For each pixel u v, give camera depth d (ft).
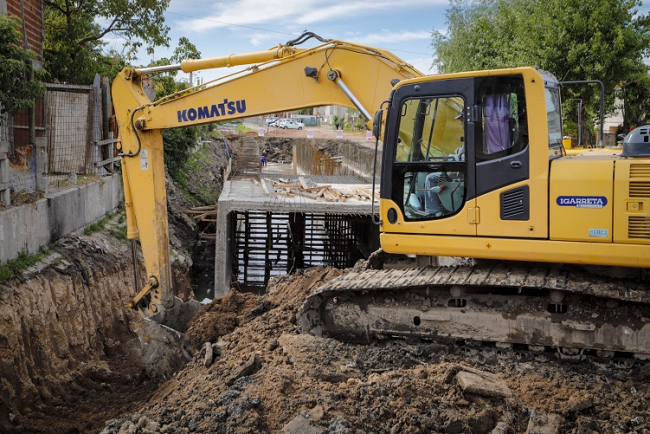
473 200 26.17
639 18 66.44
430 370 25.45
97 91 62.34
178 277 62.80
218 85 33.60
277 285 42.47
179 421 23.58
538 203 25.25
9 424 30.27
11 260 37.96
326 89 31.81
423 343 28.78
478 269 27.84
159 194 35.70
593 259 24.85
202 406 24.50
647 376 25.18
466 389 23.67
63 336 38.91
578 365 26.45
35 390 33.63
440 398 23.79
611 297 24.61
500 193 25.77
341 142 159.53
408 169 27.27
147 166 35.32
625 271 25.95
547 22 67.21
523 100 25.25
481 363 26.99
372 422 22.52
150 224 35.63
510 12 87.51
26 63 46.16
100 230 55.26
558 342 26.50
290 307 34.55
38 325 36.65
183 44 85.15
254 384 25.39
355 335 29.40
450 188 26.71
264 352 28.71
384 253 34.42
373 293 28.91
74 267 44.39
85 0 76.13
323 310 29.84
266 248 79.36
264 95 32.94
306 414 22.62
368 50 30.71
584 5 66.28
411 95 26.89
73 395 35.68
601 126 31.68
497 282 25.76
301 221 81.35
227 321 34.83
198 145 135.13
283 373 25.73
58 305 40.01
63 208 47.52
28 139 50.78
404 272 29.53
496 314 27.20
